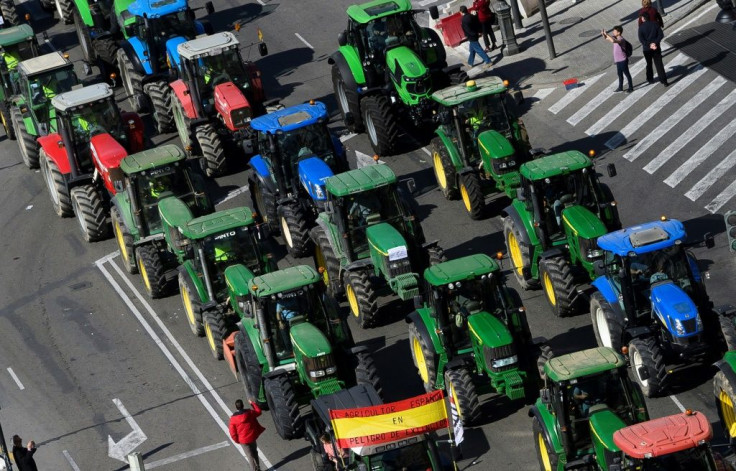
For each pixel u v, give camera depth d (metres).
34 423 92.44
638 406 72.62
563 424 72.31
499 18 134.88
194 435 88.62
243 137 119.56
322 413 77.06
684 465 65.88
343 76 122.56
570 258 93.31
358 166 119.88
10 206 125.00
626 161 113.69
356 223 95.81
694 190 107.25
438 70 119.69
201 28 136.50
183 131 126.31
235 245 95.88
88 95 116.81
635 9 139.75
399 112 119.88
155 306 105.19
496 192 107.62
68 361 99.38
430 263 94.31
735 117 116.12
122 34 143.50
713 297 92.69
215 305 94.81
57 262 114.06
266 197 108.75
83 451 88.56
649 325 82.69
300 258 106.69
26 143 129.00
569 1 145.38
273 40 149.38
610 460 69.50
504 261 101.62
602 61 130.38
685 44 130.50
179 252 100.44
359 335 96.25
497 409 84.56
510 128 106.19
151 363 97.56
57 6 162.12
